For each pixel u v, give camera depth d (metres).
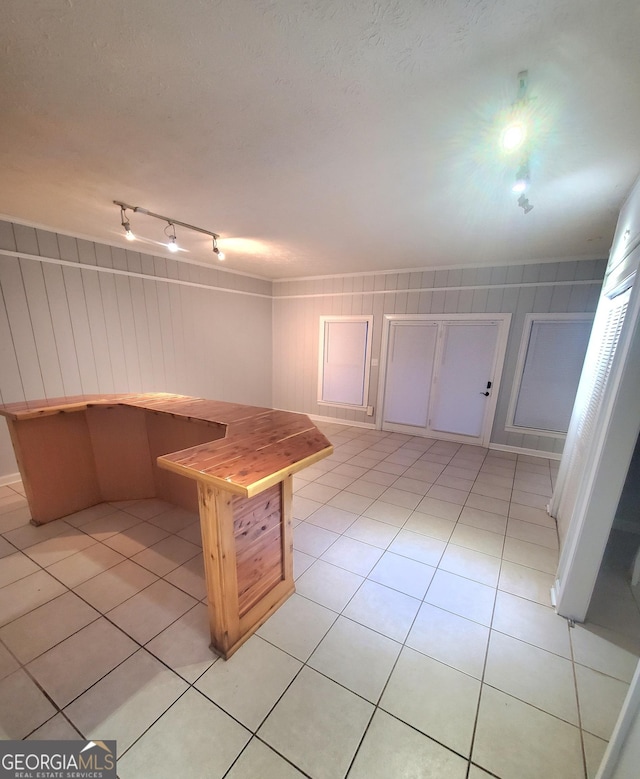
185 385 4.83
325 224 2.96
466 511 2.93
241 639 1.60
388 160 1.86
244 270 5.33
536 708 1.36
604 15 0.97
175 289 4.54
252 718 1.29
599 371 2.23
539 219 2.71
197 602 1.85
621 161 1.77
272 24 1.05
